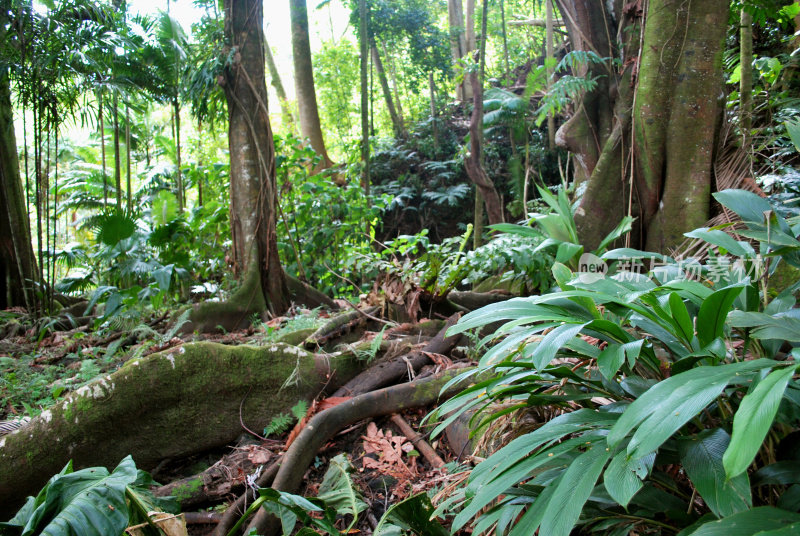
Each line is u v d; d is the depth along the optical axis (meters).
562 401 1.69
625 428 1.19
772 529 1.01
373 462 2.51
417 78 13.88
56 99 5.65
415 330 3.69
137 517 1.61
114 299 4.52
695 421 1.53
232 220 5.42
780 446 1.39
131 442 2.50
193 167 7.14
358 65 15.03
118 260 5.62
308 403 2.87
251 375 2.80
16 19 5.01
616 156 5.03
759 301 1.71
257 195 5.34
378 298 4.07
